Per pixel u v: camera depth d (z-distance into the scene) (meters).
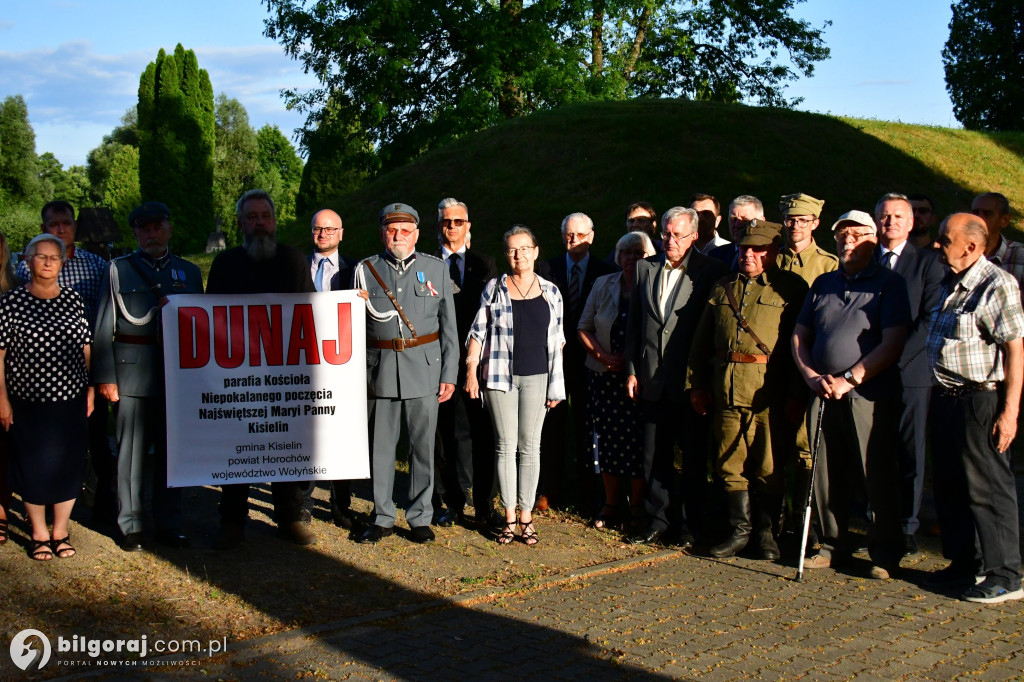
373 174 28.72
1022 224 16.39
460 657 4.26
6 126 63.25
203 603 4.91
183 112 45.06
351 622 4.65
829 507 5.68
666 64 31.83
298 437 5.87
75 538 5.93
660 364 6.11
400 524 6.56
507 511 6.14
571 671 4.11
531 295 6.15
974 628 4.66
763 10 30.19
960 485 5.25
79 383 5.52
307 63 27.14
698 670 4.12
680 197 15.90
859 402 5.45
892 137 19.00
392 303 5.99
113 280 5.66
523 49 26.53
